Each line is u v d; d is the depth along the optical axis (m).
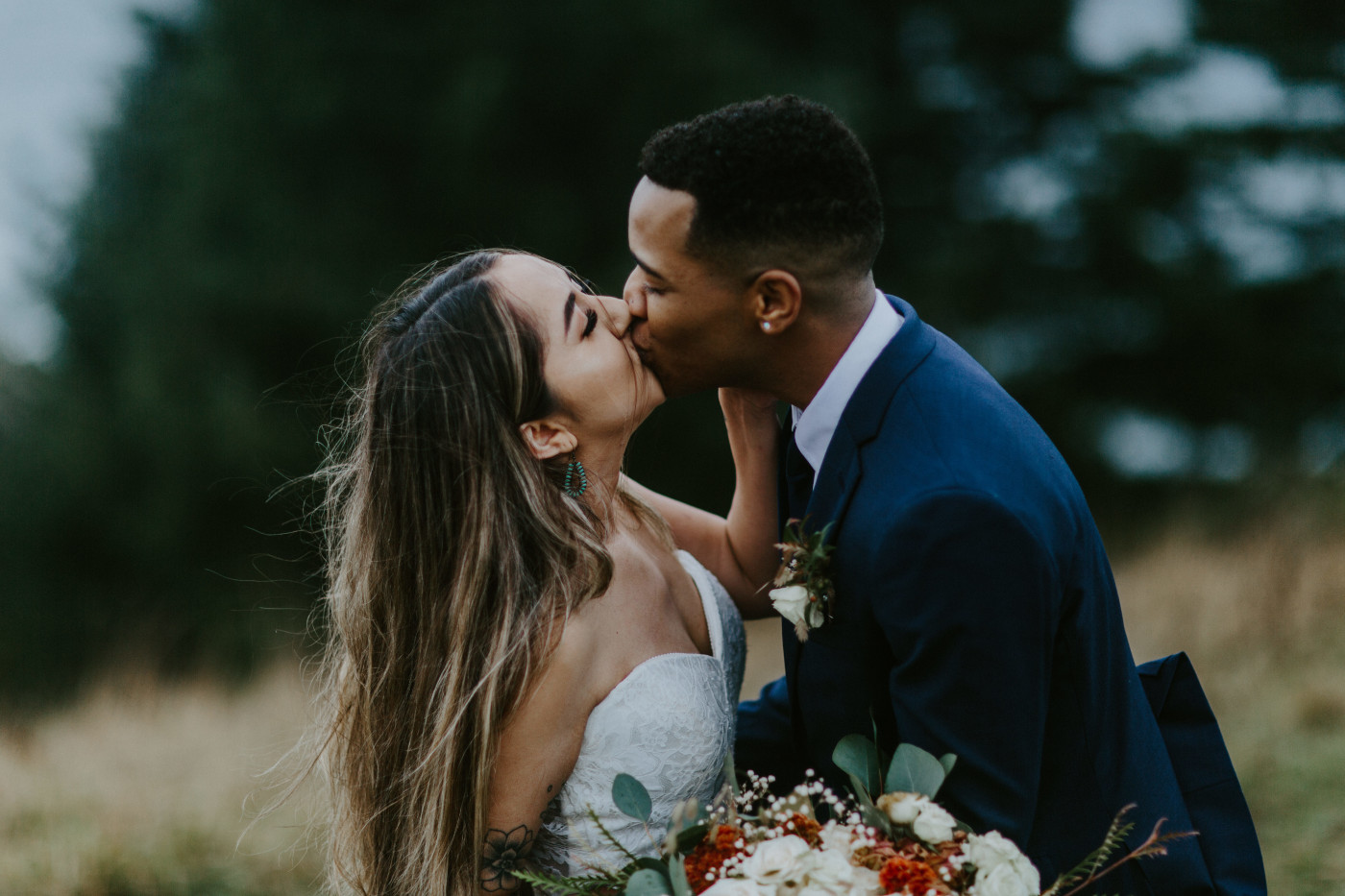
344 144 11.71
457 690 1.79
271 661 10.86
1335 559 6.08
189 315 11.83
